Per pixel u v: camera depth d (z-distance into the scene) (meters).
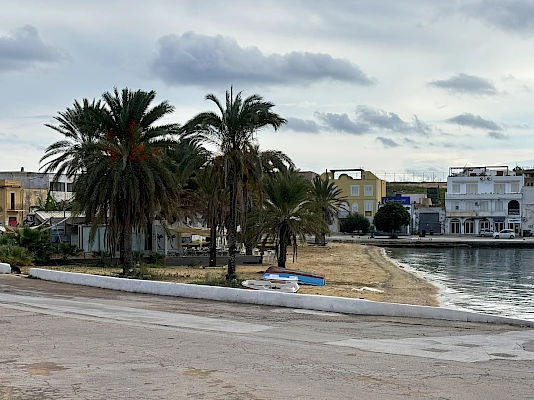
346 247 80.44
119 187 32.66
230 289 21.95
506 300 32.12
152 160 33.53
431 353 12.45
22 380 9.49
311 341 13.70
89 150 33.03
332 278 39.84
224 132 32.12
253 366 10.76
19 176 81.88
